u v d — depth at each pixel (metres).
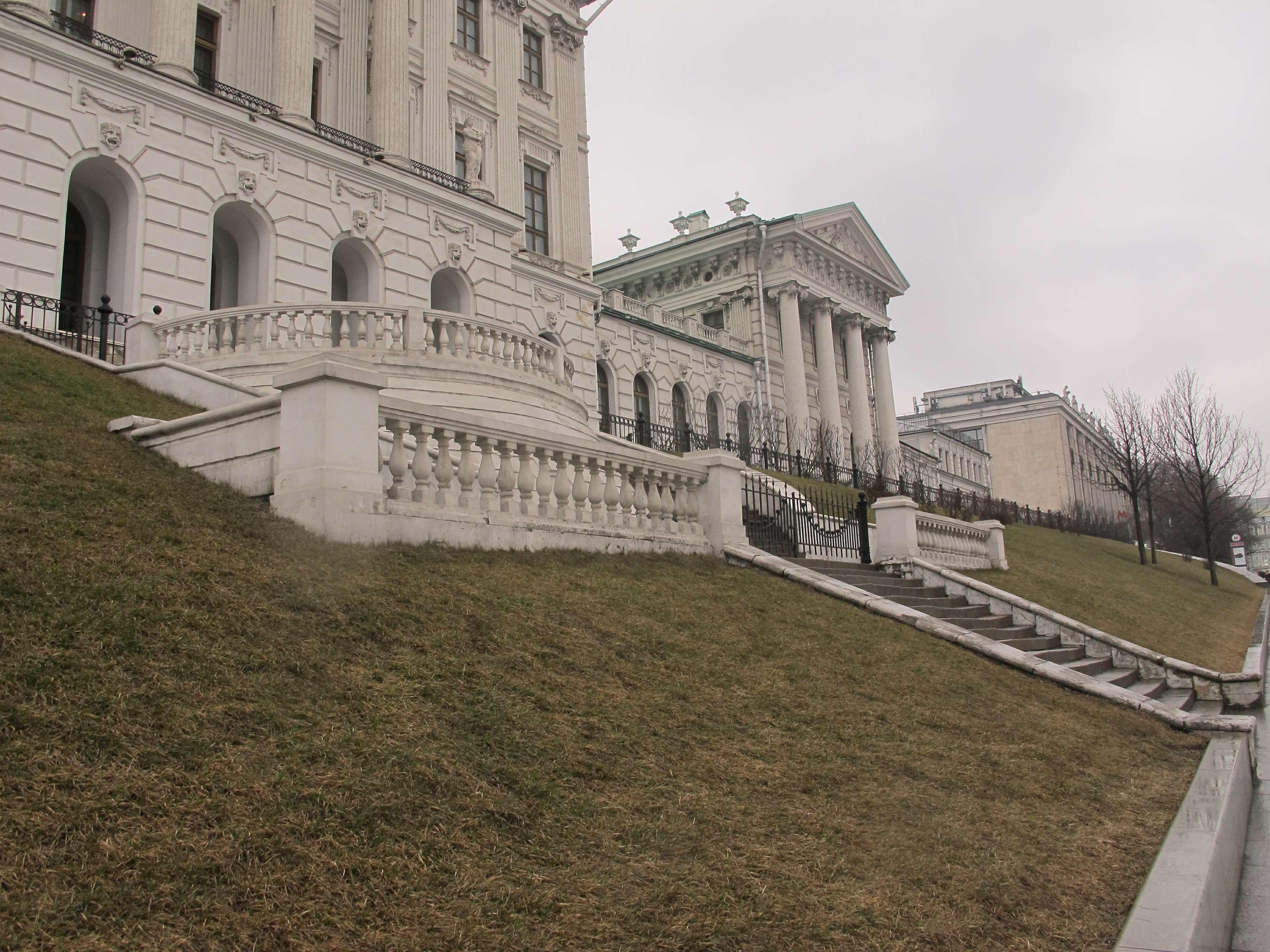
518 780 5.37
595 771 5.80
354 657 6.29
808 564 15.73
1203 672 14.85
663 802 5.65
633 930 4.22
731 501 14.48
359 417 8.91
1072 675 12.22
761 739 7.20
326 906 3.88
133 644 5.42
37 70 20.38
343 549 8.31
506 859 4.59
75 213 23.28
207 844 4.00
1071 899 5.53
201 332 18.41
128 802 4.12
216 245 25.42
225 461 9.41
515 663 7.08
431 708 5.89
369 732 5.35
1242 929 6.14
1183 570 46.56
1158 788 8.48
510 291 30.80
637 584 10.66
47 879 3.55
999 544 26.38
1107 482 97.06
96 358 18.19
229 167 23.52
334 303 18.83
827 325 56.88
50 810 3.90
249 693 5.33
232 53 27.88
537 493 11.37
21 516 6.84
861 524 19.09
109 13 25.38
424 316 19.23
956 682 10.52
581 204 40.12
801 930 4.52
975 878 5.54
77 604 5.68
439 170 31.22
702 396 49.75
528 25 39.34
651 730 6.71
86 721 4.57
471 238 29.59
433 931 3.88
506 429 10.80
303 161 25.17
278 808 4.39
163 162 22.20
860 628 11.66
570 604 9.00
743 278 55.03
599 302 39.56
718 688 8.09
